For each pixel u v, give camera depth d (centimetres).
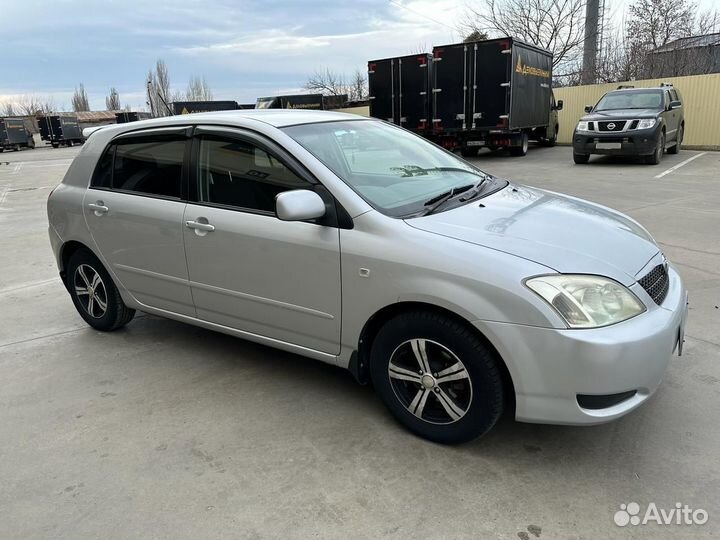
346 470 263
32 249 740
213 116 350
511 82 1472
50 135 5131
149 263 375
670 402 307
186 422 308
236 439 290
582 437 282
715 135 1738
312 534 224
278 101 3138
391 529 225
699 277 504
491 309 241
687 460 261
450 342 258
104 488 256
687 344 372
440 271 253
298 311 308
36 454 284
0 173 2216
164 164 364
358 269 277
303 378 355
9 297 539
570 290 238
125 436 296
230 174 330
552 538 218
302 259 296
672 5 2805
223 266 332
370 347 299
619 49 2873
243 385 348
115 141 397
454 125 1561
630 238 291
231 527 229
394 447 279
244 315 336
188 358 390
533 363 238
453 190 325
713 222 711
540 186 1068
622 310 243
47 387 354
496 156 1748
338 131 343
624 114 1338
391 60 1608
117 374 369
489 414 257
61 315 486
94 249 408
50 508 244
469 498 242
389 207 288
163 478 261
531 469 259
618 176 1171
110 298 418
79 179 416
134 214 372
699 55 2655
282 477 259
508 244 256
